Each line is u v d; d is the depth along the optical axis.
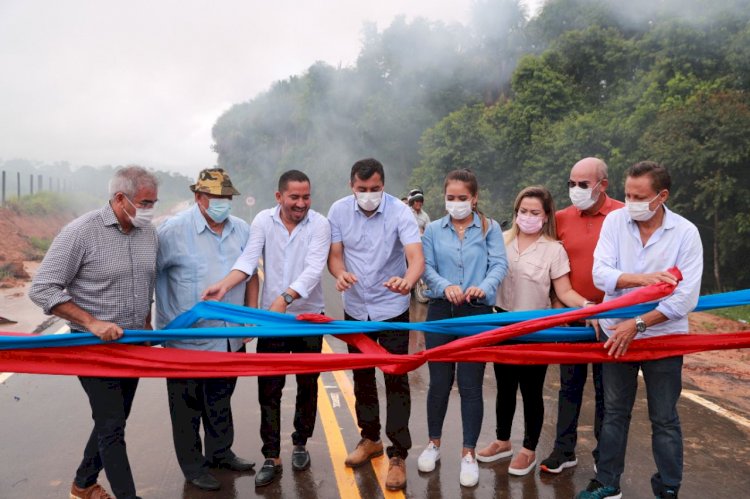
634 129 16.92
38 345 3.06
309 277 3.69
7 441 4.51
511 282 3.93
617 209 3.57
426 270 3.88
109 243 3.19
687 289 3.12
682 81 17.73
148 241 3.35
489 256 3.87
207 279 3.62
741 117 12.73
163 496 3.64
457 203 3.76
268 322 3.46
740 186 13.04
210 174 3.54
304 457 4.04
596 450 3.86
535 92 26.19
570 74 27.53
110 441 3.21
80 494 3.48
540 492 3.73
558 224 3.99
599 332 3.58
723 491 3.81
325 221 3.85
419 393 5.84
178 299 3.61
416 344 7.77
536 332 3.63
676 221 3.26
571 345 3.40
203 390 3.99
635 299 3.09
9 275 13.75
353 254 3.87
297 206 3.68
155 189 3.19
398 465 3.78
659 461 3.29
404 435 3.79
